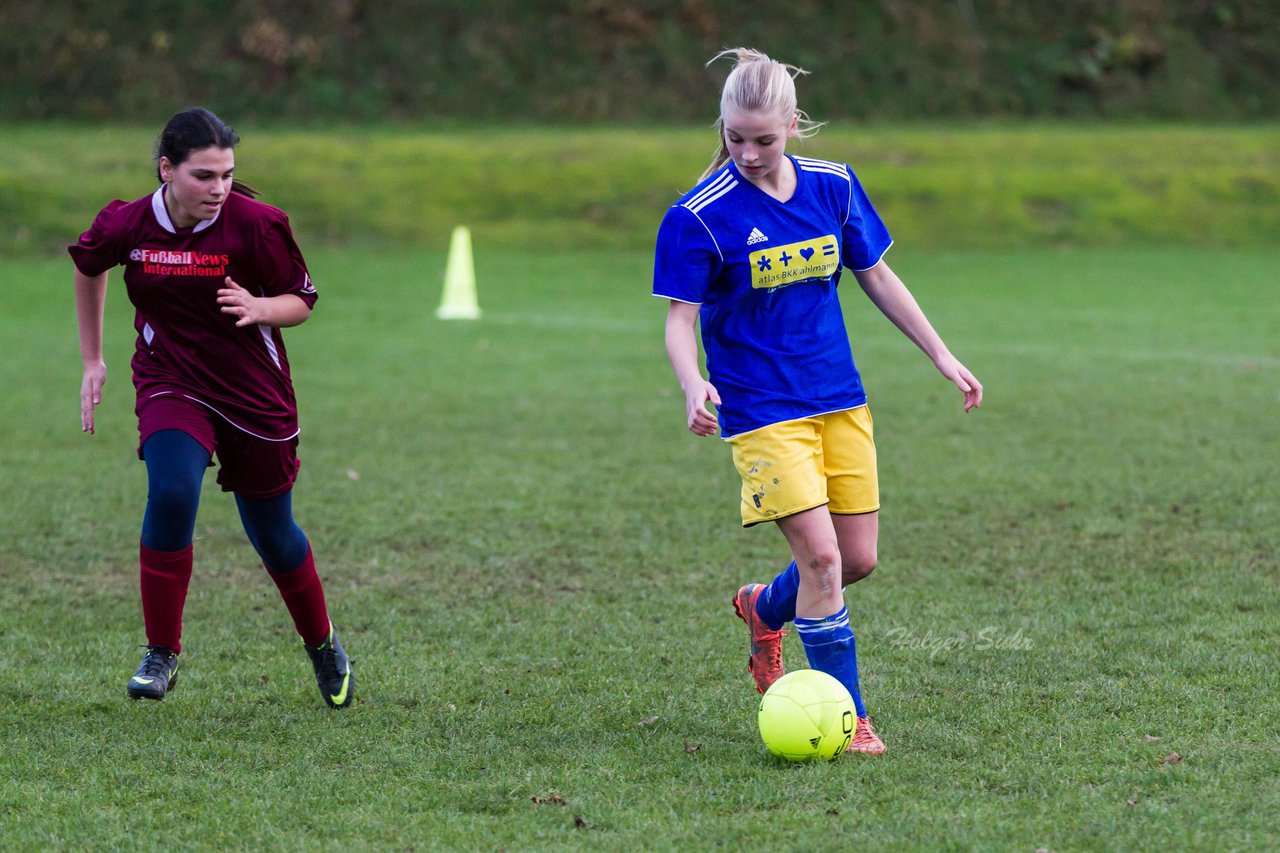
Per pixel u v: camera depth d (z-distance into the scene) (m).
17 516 21.92
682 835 10.07
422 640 15.82
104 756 12.01
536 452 27.31
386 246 68.62
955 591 17.58
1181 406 31.80
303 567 13.23
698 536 20.78
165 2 101.19
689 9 106.56
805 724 11.51
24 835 10.23
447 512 22.33
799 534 12.02
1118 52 108.62
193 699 13.68
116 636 16.02
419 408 32.38
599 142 86.44
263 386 12.93
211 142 11.98
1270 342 42.47
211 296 12.59
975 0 111.06
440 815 10.58
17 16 99.06
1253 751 11.64
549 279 60.50
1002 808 10.48
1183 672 14.04
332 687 13.35
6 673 14.51
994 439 28.17
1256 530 20.55
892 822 10.23
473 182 77.31
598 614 16.78
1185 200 78.00
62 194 69.31
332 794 11.07
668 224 11.95
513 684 14.12
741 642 15.58
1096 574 18.30
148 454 12.64
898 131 95.06
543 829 10.27
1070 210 76.19
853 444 12.37
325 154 80.62
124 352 40.75
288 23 101.62
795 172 12.15
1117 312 50.00
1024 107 105.69
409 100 99.56
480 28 103.81
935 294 55.31
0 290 53.44
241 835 10.22
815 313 12.21
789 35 106.50
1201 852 9.58
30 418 30.77
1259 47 111.69
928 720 12.72
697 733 12.59
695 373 11.62
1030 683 13.79
